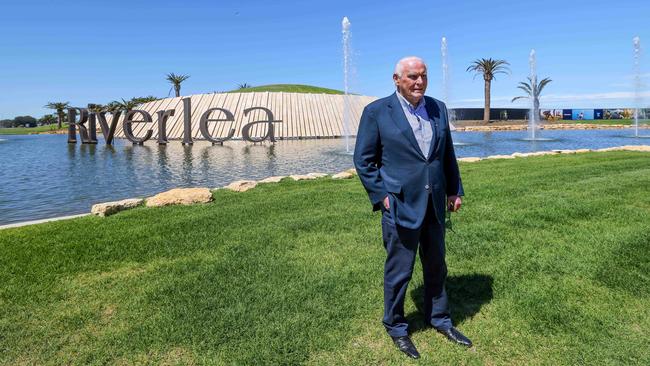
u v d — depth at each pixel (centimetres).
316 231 561
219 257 468
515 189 817
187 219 635
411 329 323
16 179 1395
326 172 1536
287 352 289
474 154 2152
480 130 5406
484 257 452
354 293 374
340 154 2297
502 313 338
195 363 280
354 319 332
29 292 383
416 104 294
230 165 1803
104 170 1641
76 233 571
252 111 4103
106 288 392
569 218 591
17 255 480
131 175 1492
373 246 496
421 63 282
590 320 323
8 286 396
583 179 932
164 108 4409
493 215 615
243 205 739
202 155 2308
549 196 738
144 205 771
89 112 3428
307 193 850
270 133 3291
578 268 415
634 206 652
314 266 436
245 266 438
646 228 529
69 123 3556
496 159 1522
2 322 333
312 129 4134
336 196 809
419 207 288
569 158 1429
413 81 281
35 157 2234
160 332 315
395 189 286
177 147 2995
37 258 470
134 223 623
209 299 363
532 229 546
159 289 385
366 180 294
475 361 280
